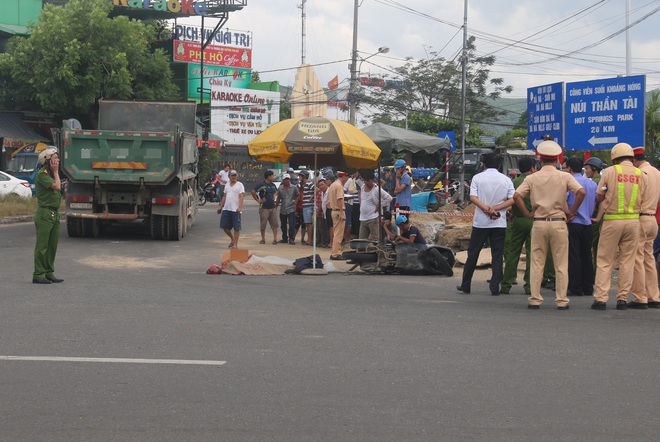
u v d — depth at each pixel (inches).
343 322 338.6
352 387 232.4
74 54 1542.8
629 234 378.0
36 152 1512.1
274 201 775.1
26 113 1646.2
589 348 288.0
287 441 186.1
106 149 745.0
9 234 802.2
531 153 1427.2
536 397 223.9
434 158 1732.3
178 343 291.0
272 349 281.7
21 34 1690.5
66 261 589.3
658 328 330.6
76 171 743.7
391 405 214.8
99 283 465.7
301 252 702.5
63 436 189.2
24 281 468.1
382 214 630.5
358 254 538.9
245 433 191.5
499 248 437.7
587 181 440.1
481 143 2015.3
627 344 295.9
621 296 383.2
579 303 409.1
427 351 280.7
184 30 2094.0
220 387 231.5
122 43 1622.8
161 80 1707.7
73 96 1578.5
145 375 244.4
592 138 740.7
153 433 191.3
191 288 449.4
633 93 707.4
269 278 511.2
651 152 1264.8
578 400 221.3
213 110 2118.6
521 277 530.0
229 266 529.3
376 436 189.8
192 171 904.3
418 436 190.1
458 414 207.5
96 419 201.6
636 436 191.8
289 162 579.5
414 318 350.9
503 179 434.0
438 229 681.6
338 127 528.4
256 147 539.5
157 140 746.8
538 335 312.3
